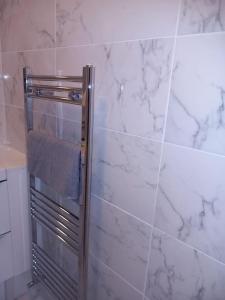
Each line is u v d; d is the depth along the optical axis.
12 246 1.35
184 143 0.71
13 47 1.34
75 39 0.97
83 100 0.83
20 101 1.40
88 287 1.23
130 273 0.98
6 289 1.40
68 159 0.93
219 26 0.59
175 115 0.71
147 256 0.89
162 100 0.73
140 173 0.85
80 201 0.95
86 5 0.90
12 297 1.42
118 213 0.96
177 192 0.75
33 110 1.28
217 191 0.66
